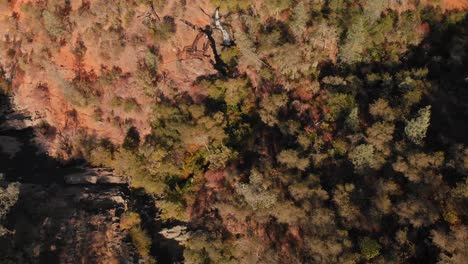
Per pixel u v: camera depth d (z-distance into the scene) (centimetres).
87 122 9856
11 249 7825
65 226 8500
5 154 9569
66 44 9831
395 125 8494
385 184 7838
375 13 9350
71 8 9844
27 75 10012
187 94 9694
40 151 9712
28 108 9975
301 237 8012
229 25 9925
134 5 9719
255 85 9631
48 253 8094
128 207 9025
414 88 8731
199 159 9269
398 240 7381
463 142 8262
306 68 9425
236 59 9669
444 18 9812
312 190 7962
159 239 8788
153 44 9706
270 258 7888
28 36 9969
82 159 9775
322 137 8825
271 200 8112
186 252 8169
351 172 8400
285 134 8994
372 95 9162
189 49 9806
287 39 9569
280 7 9581
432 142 8356
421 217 7325
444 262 6944
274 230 8238
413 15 9681
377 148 8219
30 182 9256
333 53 9644
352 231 7788
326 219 7662
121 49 9625
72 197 9044
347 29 9394
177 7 9781
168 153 9138
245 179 8700
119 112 9775
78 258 8144
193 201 8988
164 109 9369
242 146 9238
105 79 9644
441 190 7481
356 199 7981
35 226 8338
